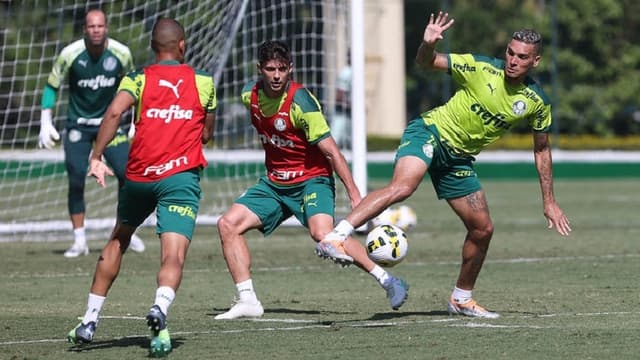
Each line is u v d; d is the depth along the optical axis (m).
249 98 30.30
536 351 24.94
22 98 65.94
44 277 42.53
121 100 25.50
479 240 30.42
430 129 29.42
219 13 56.44
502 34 129.88
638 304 33.06
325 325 29.52
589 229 61.91
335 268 44.84
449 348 25.44
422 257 48.62
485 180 108.31
